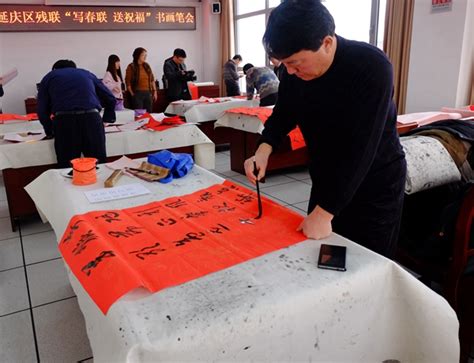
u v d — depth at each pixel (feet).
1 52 22.45
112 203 4.44
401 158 3.96
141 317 2.46
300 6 2.94
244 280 2.84
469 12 12.15
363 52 3.28
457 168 5.05
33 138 9.58
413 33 13.65
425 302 2.89
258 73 15.20
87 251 3.32
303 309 2.63
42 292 6.63
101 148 9.45
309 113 3.79
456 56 12.55
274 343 2.57
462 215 4.13
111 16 24.18
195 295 2.67
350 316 2.87
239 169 13.71
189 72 21.47
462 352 4.58
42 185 5.68
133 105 20.54
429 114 10.55
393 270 3.01
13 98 23.13
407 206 5.19
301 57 3.11
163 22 25.72
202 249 3.32
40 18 22.65
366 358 3.06
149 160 5.52
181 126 10.72
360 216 4.04
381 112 3.26
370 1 16.70
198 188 4.90
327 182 3.67
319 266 2.98
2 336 5.55
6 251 8.21
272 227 3.72
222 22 26.12
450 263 4.50
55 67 9.76
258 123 12.00
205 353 2.35
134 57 20.21
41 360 5.09
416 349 3.06
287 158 12.84
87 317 2.99
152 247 3.37
